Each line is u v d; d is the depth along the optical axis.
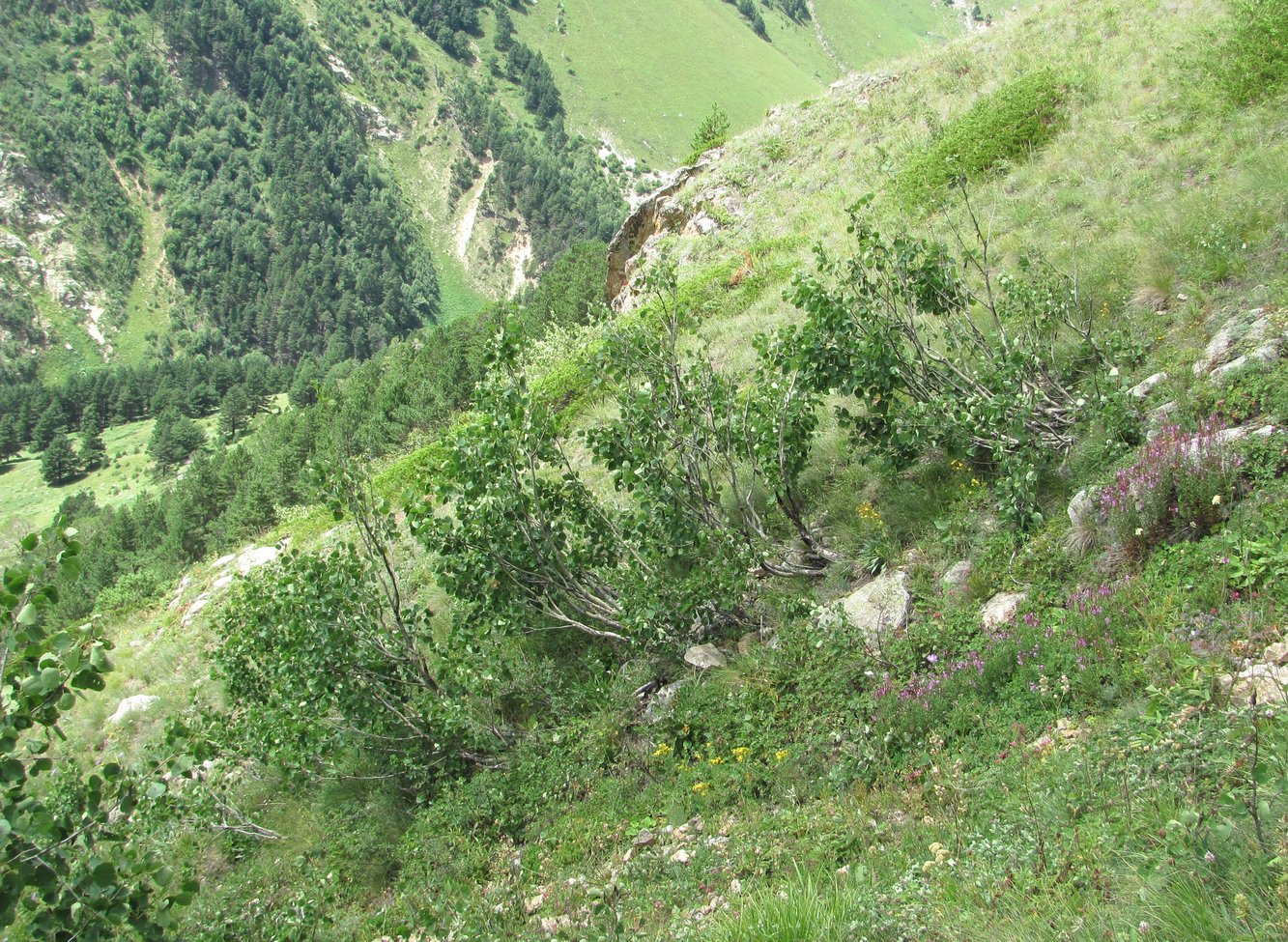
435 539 8.59
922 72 21.41
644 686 8.09
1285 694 3.82
